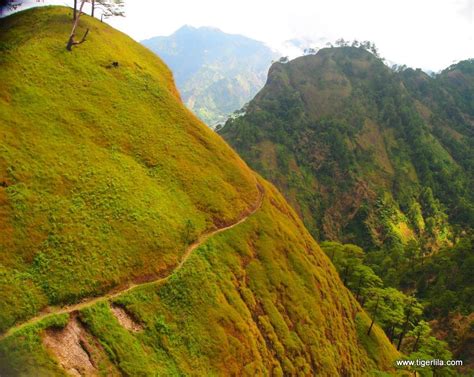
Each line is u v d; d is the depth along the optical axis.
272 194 78.62
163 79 76.75
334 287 75.81
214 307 47.75
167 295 44.91
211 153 68.44
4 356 31.47
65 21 69.19
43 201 42.66
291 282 62.38
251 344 48.84
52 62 59.59
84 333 36.47
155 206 51.78
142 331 40.47
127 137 58.06
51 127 50.72
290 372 52.50
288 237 69.38
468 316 114.31
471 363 101.94
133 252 45.19
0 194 40.41
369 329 79.44
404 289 147.12
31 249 38.75
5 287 35.06
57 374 32.44
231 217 61.66
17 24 65.12
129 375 36.22
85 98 58.28
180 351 41.59
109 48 70.12
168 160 60.16
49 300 36.78
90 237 42.97
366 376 67.62
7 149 44.19
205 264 51.19
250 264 58.31
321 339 60.97
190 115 72.38
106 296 40.53
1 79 51.97
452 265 143.00
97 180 48.81
